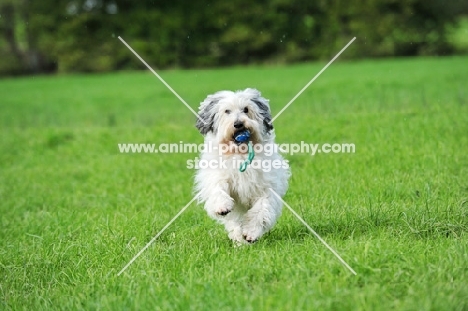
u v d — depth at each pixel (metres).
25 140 18.80
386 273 6.39
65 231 9.55
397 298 5.96
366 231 8.02
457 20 41.59
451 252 6.86
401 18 41.16
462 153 11.98
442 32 41.22
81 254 8.23
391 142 13.25
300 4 41.47
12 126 22.08
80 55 43.88
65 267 7.97
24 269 7.96
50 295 7.09
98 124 21.41
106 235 8.78
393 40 41.28
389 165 11.63
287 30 41.88
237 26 42.19
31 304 6.98
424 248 7.13
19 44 46.22
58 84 36.81
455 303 5.64
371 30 41.09
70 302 6.64
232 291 6.23
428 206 8.87
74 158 16.28
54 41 44.19
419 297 5.80
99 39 43.91
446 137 13.34
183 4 42.69
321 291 6.02
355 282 6.25
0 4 44.12
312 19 41.56
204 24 42.56
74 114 24.30
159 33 42.94
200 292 6.29
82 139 18.22
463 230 7.92
